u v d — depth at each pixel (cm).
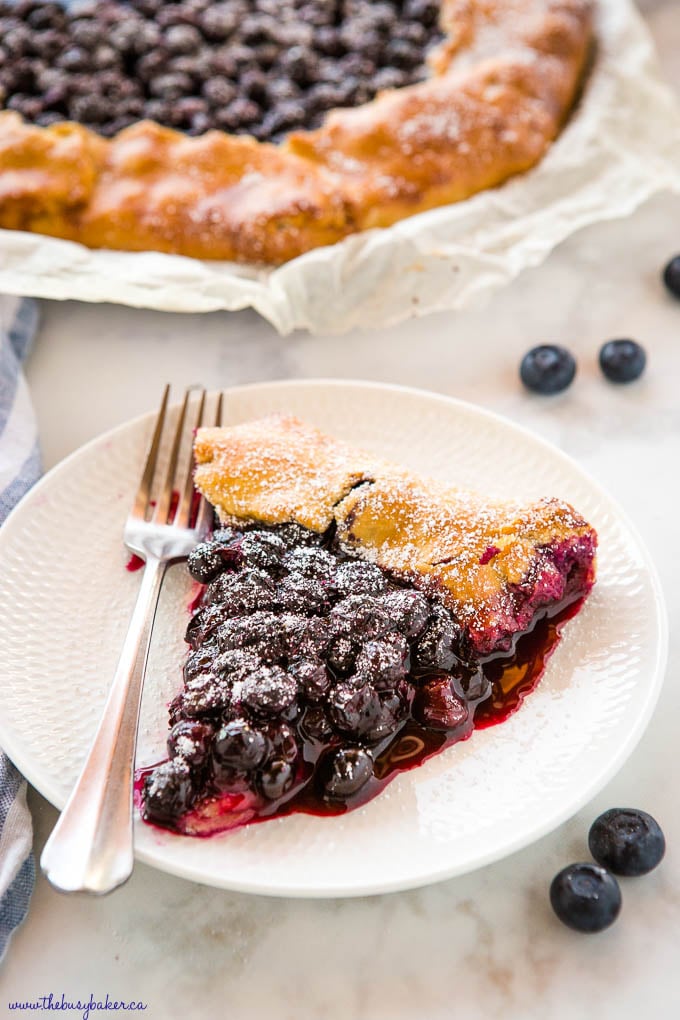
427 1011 39
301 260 54
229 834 39
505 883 41
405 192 57
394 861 39
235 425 50
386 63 62
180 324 57
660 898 40
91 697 43
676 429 52
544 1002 39
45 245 55
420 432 49
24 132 58
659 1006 39
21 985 39
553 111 60
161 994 39
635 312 56
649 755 43
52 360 56
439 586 43
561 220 57
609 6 64
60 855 38
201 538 46
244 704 40
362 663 40
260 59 62
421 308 55
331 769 40
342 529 45
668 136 60
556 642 43
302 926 40
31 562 46
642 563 44
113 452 49
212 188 57
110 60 61
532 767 41
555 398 54
